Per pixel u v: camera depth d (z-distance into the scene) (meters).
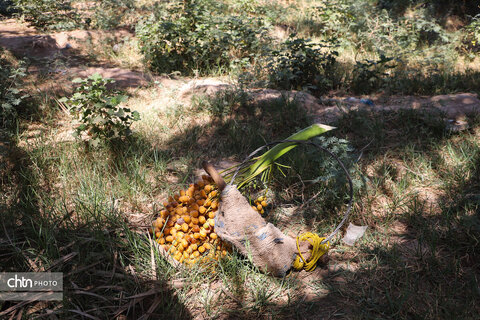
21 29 9.16
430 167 4.41
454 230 3.40
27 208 3.51
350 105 5.95
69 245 3.05
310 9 11.55
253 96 6.10
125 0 10.27
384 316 2.70
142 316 2.65
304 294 2.92
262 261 3.00
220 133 5.35
